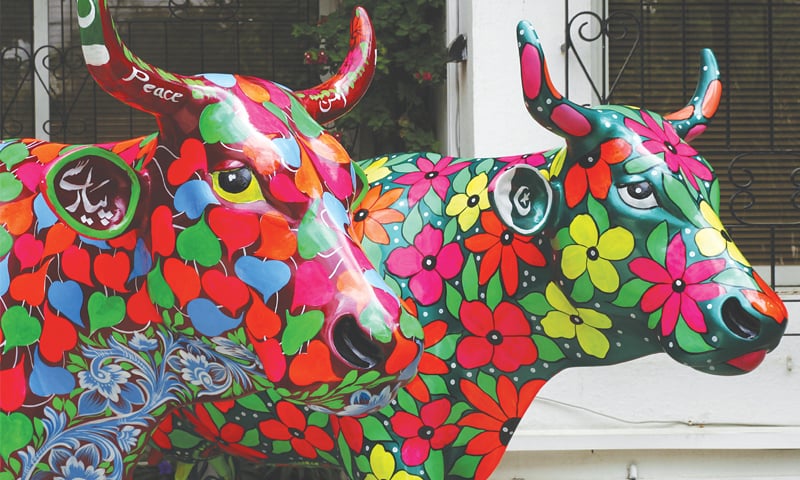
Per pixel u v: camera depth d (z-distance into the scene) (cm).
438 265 330
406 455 328
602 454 470
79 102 585
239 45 589
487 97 484
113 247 268
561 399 471
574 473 470
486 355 328
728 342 280
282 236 244
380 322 235
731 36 526
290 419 344
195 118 249
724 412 477
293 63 591
